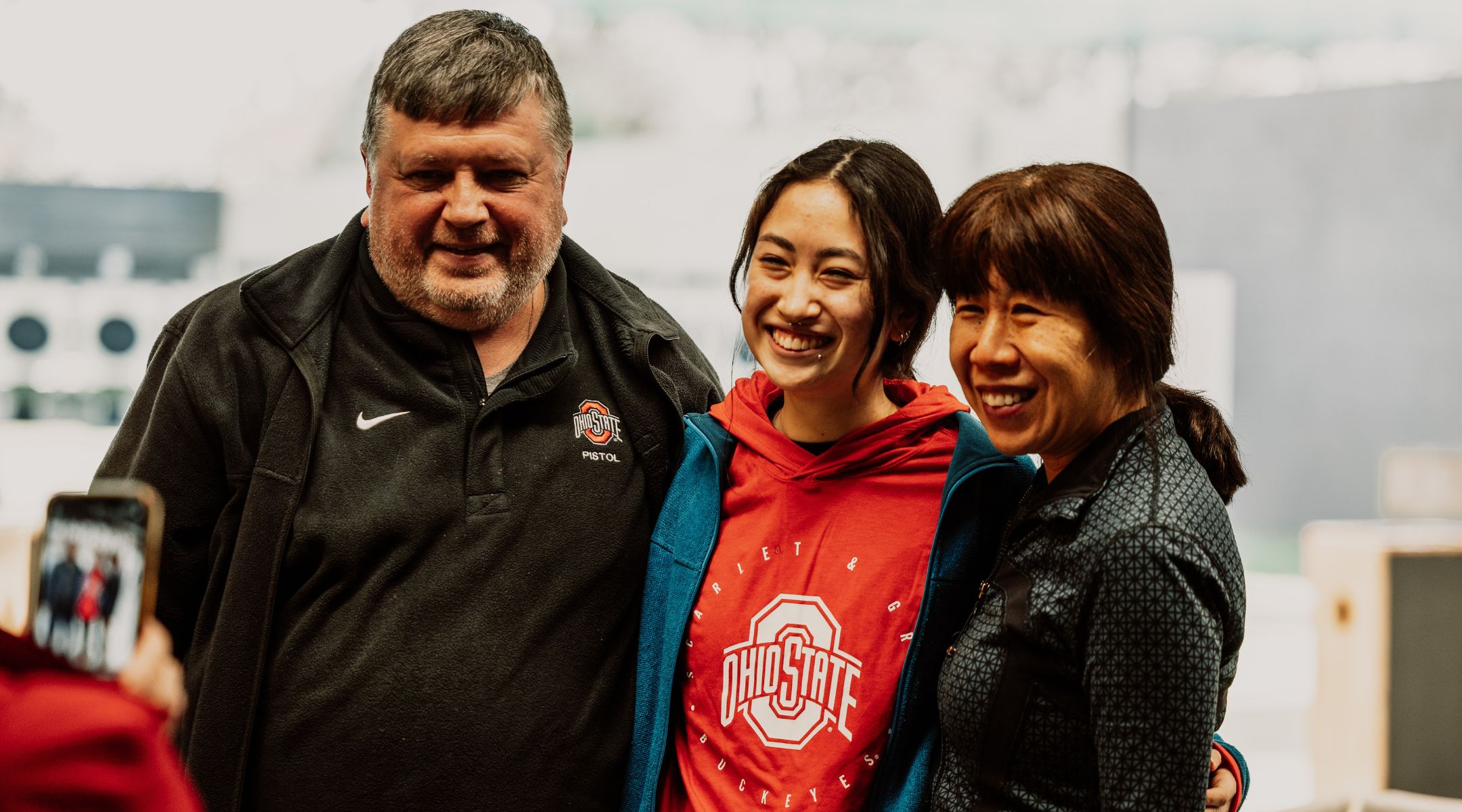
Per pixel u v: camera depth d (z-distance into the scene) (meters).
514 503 1.76
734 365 1.99
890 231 1.63
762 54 15.05
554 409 1.84
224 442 1.75
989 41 11.03
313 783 1.65
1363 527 5.32
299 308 1.79
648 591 1.80
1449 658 3.80
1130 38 10.89
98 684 0.95
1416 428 9.52
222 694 1.67
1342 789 3.82
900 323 1.71
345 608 1.70
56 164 10.24
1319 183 10.05
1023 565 1.43
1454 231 9.40
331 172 9.08
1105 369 1.40
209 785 1.67
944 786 1.49
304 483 1.73
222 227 7.50
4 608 1.12
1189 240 10.73
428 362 1.80
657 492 1.88
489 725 1.67
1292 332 10.18
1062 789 1.39
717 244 7.08
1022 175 1.42
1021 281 1.37
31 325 6.79
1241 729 5.47
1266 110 10.30
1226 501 1.46
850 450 1.70
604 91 15.43
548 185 1.80
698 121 15.33
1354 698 3.79
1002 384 1.41
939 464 1.71
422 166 1.72
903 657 1.62
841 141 1.71
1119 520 1.34
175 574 1.77
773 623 1.66
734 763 1.64
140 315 6.99
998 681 1.42
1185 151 10.69
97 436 6.41
